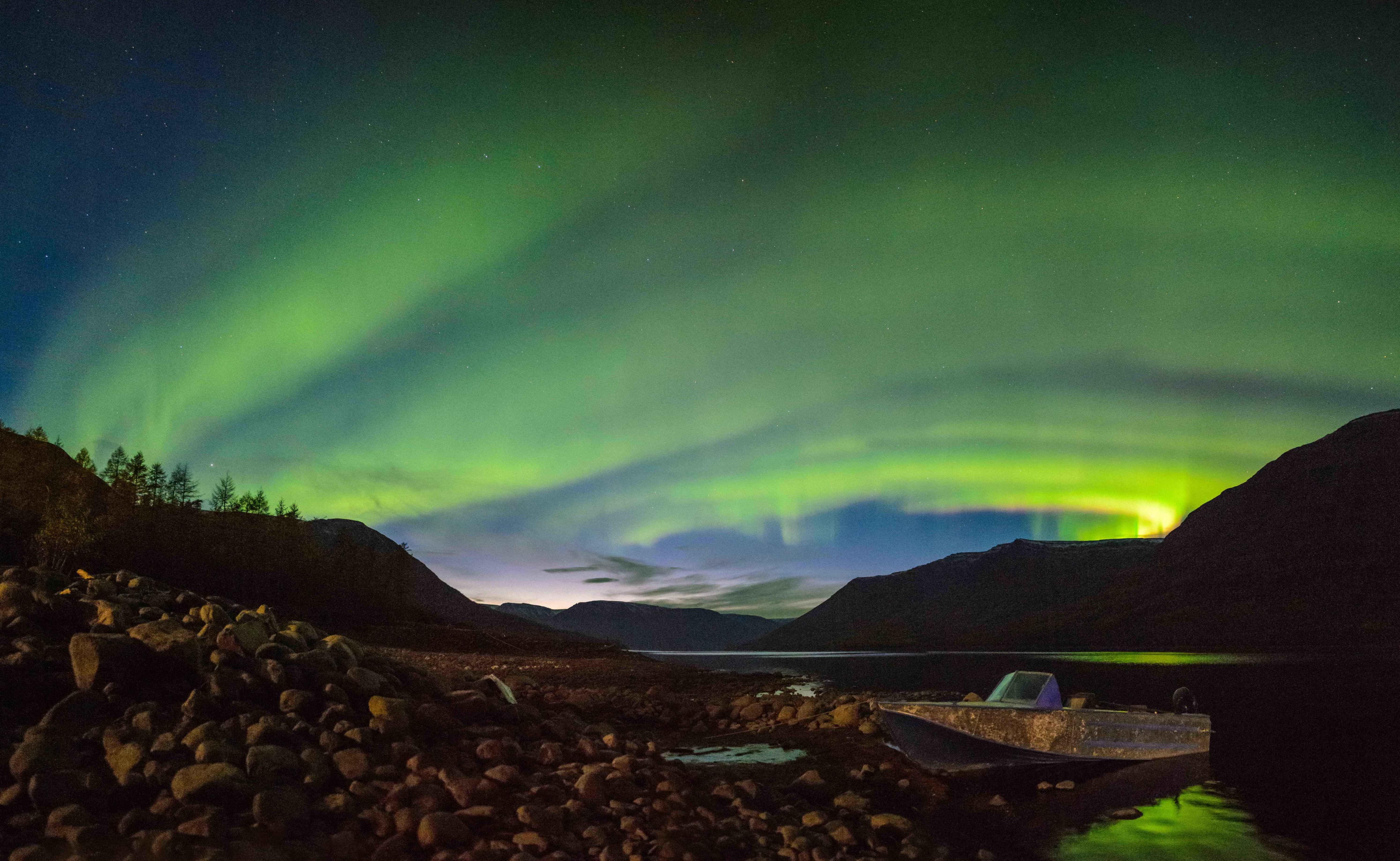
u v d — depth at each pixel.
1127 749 18.34
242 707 9.74
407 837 8.09
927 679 57.53
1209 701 39.12
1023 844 12.20
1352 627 179.75
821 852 10.16
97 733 8.51
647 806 10.55
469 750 11.13
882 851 11.03
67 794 7.33
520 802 9.54
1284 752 21.06
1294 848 12.15
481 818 8.84
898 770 16.16
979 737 16.86
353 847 7.77
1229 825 13.39
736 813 11.59
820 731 20.33
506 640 65.31
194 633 11.20
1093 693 43.97
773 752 17.61
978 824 13.27
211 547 84.88
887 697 29.27
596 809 10.07
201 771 7.76
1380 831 13.02
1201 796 15.46
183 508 95.25
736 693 35.91
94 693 9.04
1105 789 15.92
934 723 17.09
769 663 111.12
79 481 87.62
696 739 19.95
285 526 102.12
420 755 9.98
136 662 9.59
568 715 15.87
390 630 64.12
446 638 63.31
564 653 61.78
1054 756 17.34
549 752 11.73
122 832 7.04
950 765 16.94
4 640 9.95
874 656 153.62
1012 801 14.91
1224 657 110.69
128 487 89.69
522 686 26.08
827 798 13.41
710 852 9.58
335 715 10.20
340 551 104.50
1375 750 21.64
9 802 7.14
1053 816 13.80
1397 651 121.56
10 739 8.19
